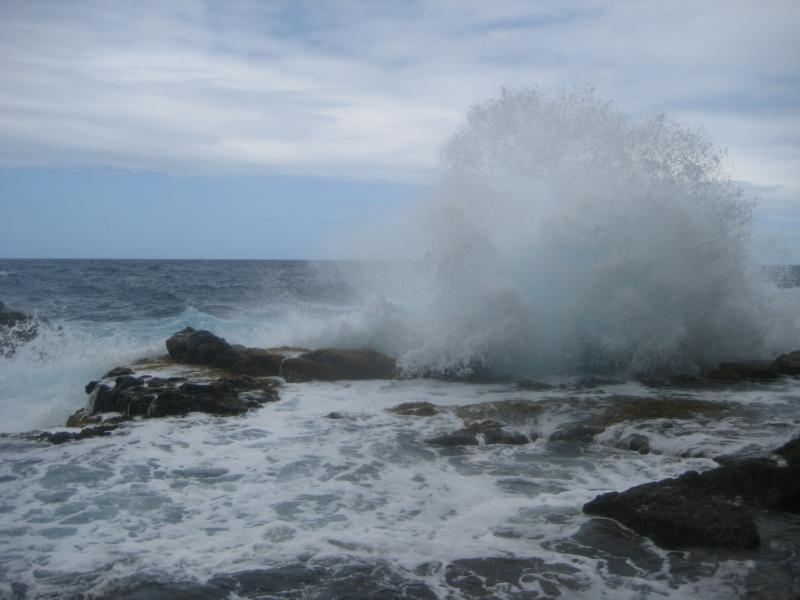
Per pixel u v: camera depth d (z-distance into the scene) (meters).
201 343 12.05
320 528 5.80
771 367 12.03
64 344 14.94
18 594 4.59
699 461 7.45
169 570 4.91
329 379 11.61
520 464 7.52
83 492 6.57
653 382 11.52
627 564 5.04
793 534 5.54
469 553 5.20
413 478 7.05
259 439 8.26
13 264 76.88
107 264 79.31
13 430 10.47
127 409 9.54
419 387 11.16
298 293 30.56
